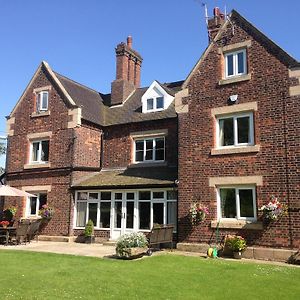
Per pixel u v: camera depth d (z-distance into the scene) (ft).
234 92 56.90
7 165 81.05
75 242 69.72
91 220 68.95
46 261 44.73
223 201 55.57
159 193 64.23
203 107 59.26
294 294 30.96
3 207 79.46
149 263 44.16
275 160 51.70
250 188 53.57
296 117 51.08
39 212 73.77
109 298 28.68
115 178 70.54
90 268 40.52
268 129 53.06
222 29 59.93
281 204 49.85
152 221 64.03
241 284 34.27
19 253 51.42
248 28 57.52
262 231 50.93
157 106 76.18
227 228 53.67
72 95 79.46
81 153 74.13
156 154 72.69
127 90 87.45
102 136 79.41
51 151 75.72
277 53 54.13
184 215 57.67
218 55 59.62
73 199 71.92
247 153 54.08
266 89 54.19
